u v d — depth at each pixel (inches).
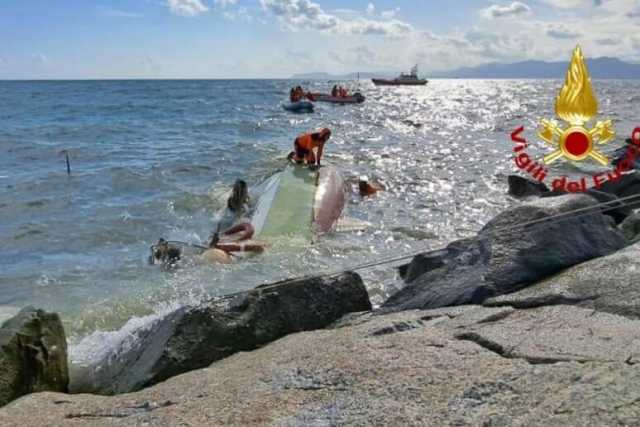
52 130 1210.0
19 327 204.7
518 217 228.1
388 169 710.5
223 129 1225.4
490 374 120.2
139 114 1685.5
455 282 209.0
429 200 550.0
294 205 468.4
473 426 102.1
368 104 2181.3
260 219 448.5
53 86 4965.6
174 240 435.5
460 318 165.3
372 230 444.8
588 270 184.9
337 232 438.6
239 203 501.0
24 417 138.5
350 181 613.3
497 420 102.2
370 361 136.0
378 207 521.7
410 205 530.9
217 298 210.2
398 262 361.4
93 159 812.0
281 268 359.9
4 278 353.1
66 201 551.8
